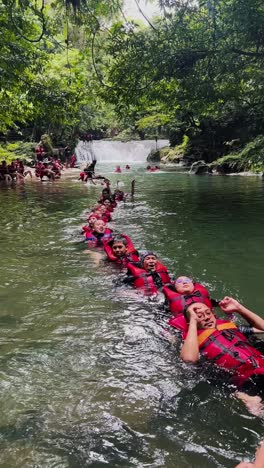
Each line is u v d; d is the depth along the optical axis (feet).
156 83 50.11
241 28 41.45
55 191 62.64
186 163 107.96
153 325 15.12
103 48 48.14
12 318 15.83
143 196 53.21
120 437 9.20
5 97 61.46
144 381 11.48
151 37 46.85
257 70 50.19
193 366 11.91
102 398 10.71
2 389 11.16
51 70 63.16
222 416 9.89
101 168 111.75
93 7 42.37
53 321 15.56
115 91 50.88
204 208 42.29
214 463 8.42
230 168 84.74
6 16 43.16
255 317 13.91
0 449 8.82
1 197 55.98
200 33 44.52
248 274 20.44
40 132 126.52
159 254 24.29
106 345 13.65
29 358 12.84
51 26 46.42
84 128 142.10
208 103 52.29
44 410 10.22
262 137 73.10
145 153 152.15
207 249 25.35
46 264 23.00
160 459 8.54
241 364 11.40
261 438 9.13
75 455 8.65
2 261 23.70
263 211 39.70
